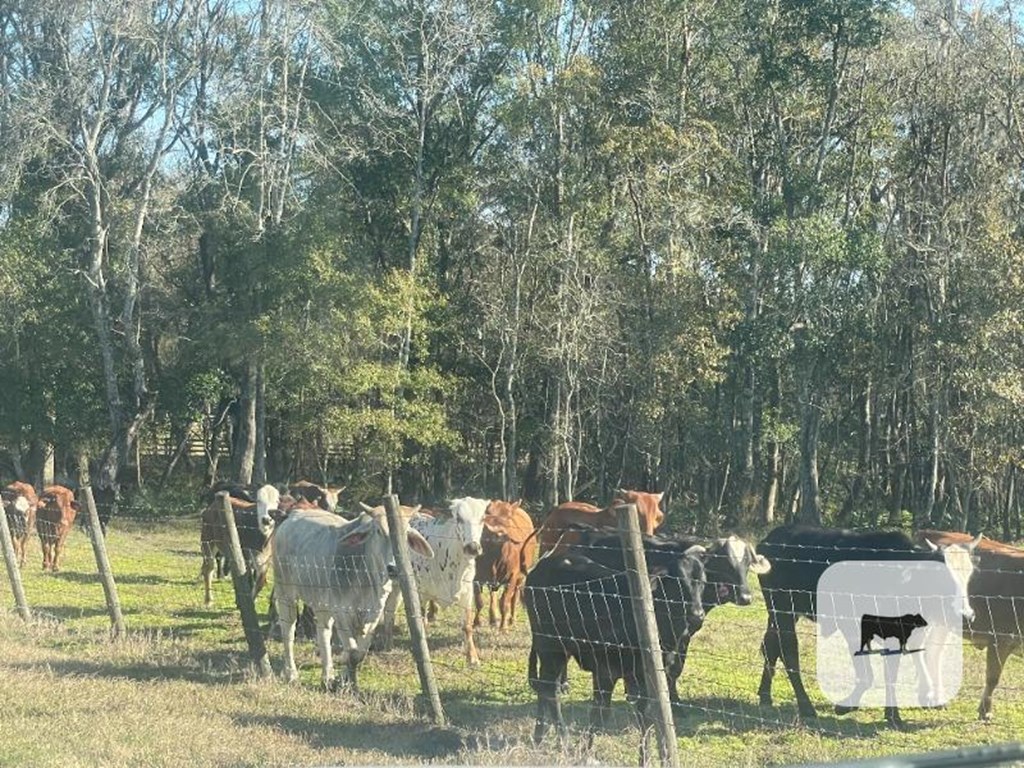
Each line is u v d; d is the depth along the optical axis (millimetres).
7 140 40281
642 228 38594
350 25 42438
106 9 40719
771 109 41594
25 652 12484
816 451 39125
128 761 8320
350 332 38000
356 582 11555
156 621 15867
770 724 10867
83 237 44094
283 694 11148
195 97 42750
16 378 42281
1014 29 36562
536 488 46781
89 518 13938
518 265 39312
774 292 37344
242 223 39375
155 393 42031
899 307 39719
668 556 10555
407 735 9797
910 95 40531
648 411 36875
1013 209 38250
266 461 51156
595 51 42094
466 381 42500
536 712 10656
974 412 32250
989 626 11516
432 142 44562
